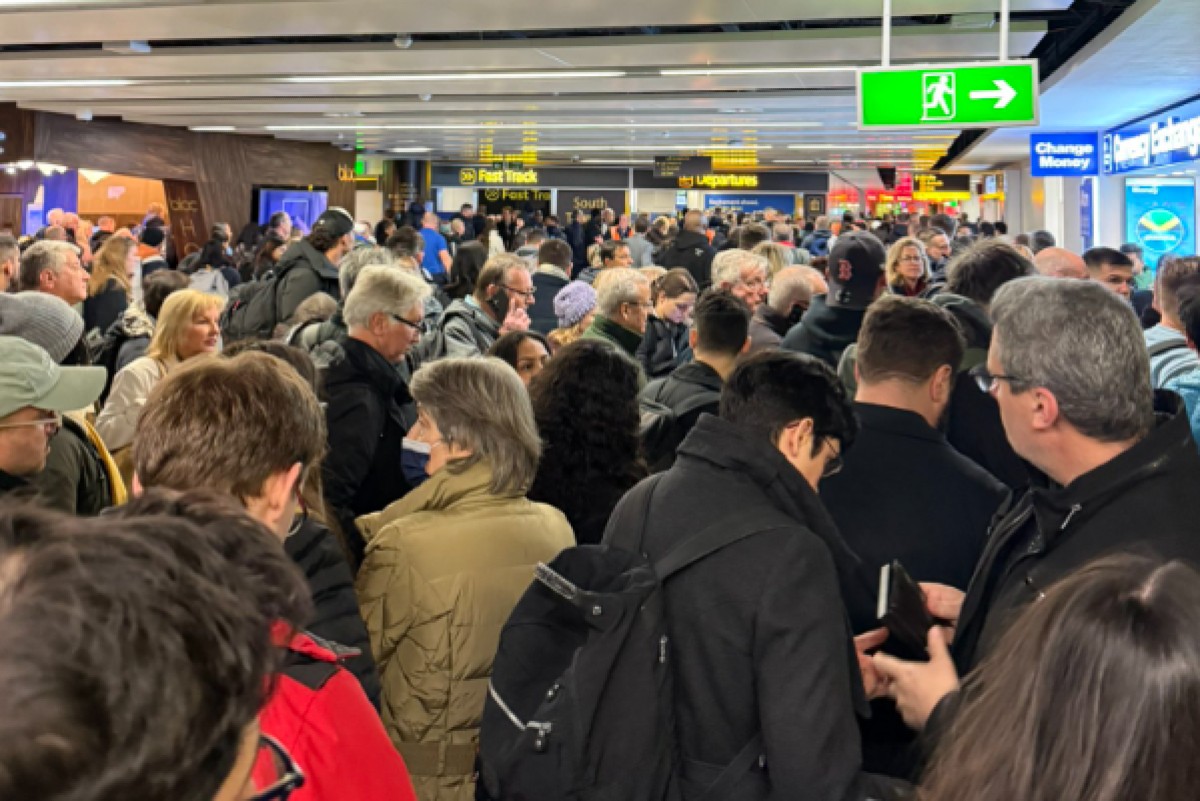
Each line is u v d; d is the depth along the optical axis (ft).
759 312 15.61
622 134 61.46
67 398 6.84
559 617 5.52
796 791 4.92
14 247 16.22
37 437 6.85
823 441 5.95
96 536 1.75
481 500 6.77
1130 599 2.68
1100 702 2.57
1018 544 5.52
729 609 5.28
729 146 69.10
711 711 5.30
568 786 4.93
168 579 1.70
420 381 7.02
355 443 9.76
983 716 2.83
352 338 10.26
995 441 8.64
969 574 6.88
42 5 28.78
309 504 5.92
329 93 44.37
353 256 16.62
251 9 29.01
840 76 37.86
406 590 6.41
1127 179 46.85
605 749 5.01
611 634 5.12
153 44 36.42
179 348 11.64
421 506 6.81
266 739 2.29
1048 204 59.82
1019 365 5.33
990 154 62.13
